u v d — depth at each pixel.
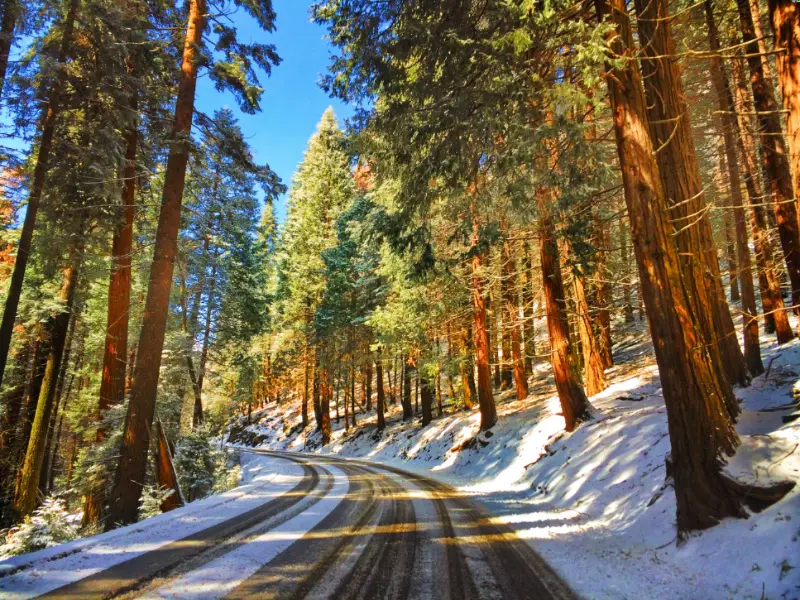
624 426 9.67
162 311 9.65
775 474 4.41
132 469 8.65
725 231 13.20
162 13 12.62
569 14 6.73
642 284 5.50
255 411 56.66
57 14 10.66
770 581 3.44
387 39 7.97
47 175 11.19
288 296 36.88
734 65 10.14
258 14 11.19
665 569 4.26
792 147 4.29
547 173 6.96
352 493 9.70
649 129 6.77
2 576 3.93
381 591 3.65
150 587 3.66
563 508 7.89
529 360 25.97
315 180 35.50
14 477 14.65
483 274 15.94
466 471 15.29
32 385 14.34
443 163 6.96
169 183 10.27
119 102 11.34
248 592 3.57
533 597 3.58
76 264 12.56
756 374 9.23
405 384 29.66
